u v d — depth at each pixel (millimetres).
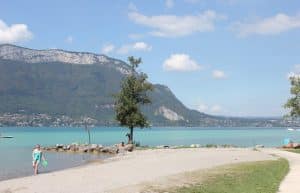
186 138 158500
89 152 80688
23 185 27891
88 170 39250
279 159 49125
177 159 51312
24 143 115312
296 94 79625
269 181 28156
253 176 30719
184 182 27109
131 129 82625
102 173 35719
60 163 55906
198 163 44781
